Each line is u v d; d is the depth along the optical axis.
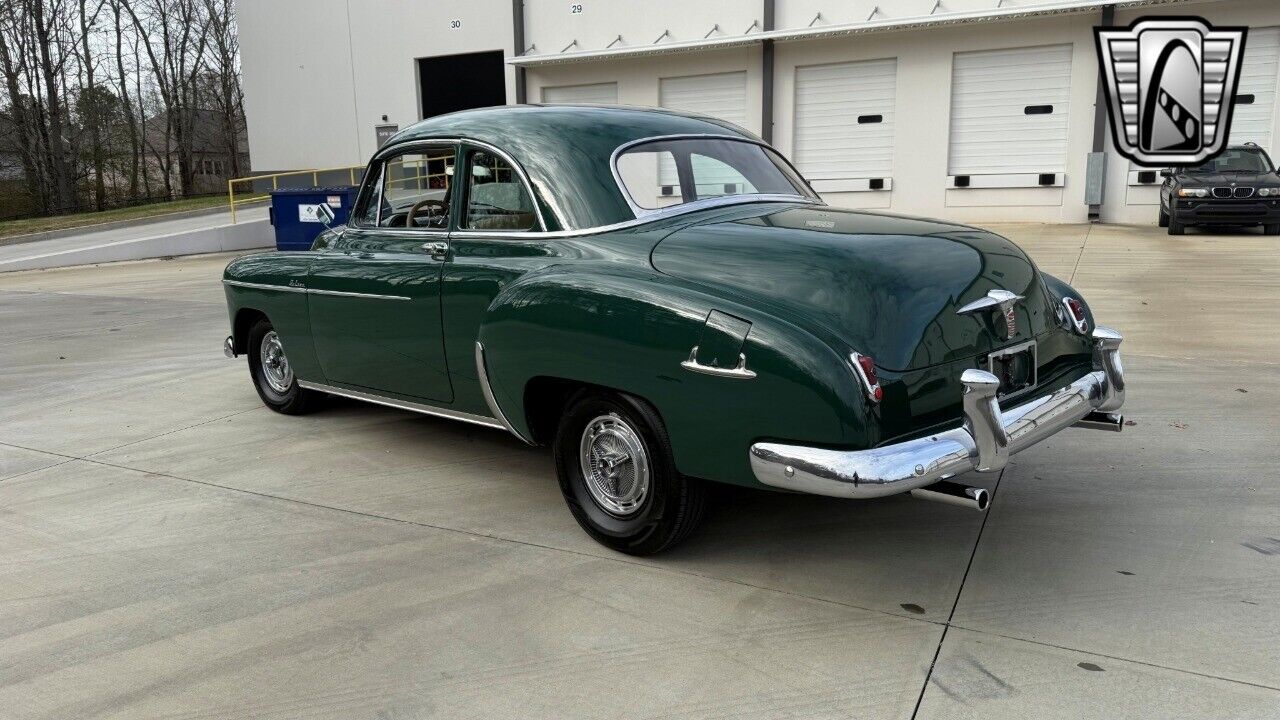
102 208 41.06
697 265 3.29
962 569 3.42
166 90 46.00
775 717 2.53
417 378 4.41
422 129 4.43
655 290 3.22
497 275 3.88
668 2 20.97
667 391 3.17
